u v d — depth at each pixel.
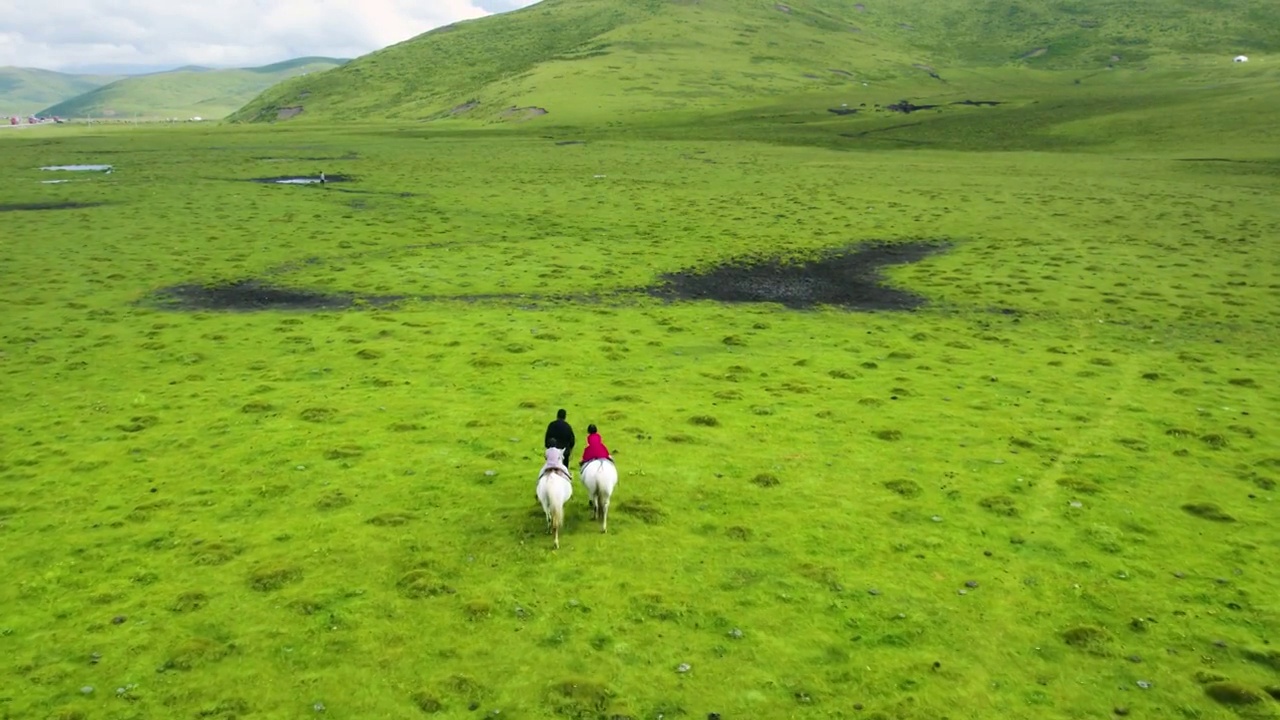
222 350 32.91
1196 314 39.56
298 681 12.59
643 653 13.32
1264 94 138.62
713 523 18.02
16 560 16.38
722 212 70.50
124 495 19.50
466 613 14.38
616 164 103.75
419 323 37.22
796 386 28.30
